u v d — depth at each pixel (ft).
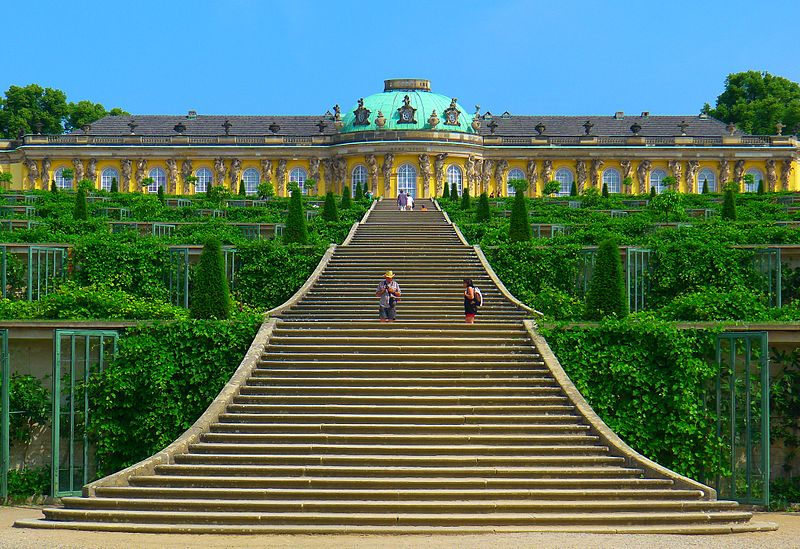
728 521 77.10
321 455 86.12
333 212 200.03
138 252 142.31
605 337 101.91
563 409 93.50
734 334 95.20
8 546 68.90
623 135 420.77
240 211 230.68
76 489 99.45
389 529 74.18
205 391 102.42
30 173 407.64
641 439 98.32
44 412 101.50
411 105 396.57
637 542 69.87
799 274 136.98
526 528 75.10
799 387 98.84
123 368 101.55
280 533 73.92
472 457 85.76
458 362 101.09
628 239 153.28
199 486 81.51
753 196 272.72
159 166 408.26
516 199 159.22
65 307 117.50
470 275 140.87
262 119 435.53
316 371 99.50
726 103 487.61
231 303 116.47
